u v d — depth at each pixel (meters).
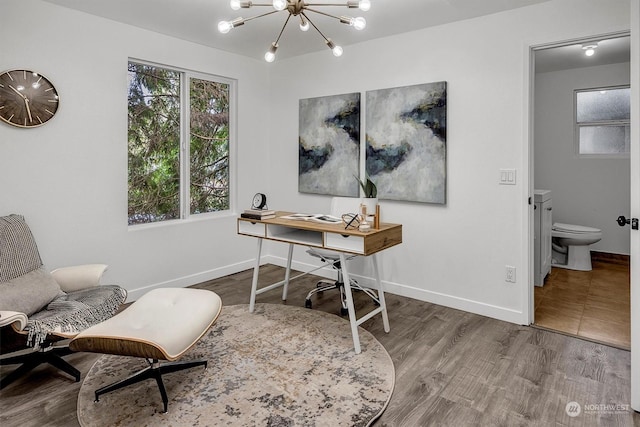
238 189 4.36
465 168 3.20
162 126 3.73
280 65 4.44
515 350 2.58
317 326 2.94
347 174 3.89
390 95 3.52
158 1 2.81
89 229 3.14
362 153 3.81
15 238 2.39
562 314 3.21
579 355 2.51
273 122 4.58
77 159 3.04
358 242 2.43
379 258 3.79
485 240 3.14
